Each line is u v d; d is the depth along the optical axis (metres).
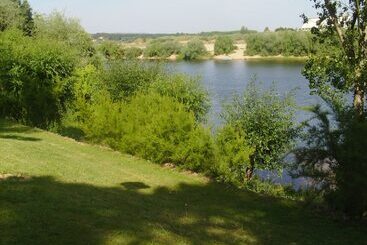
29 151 12.60
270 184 14.13
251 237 8.14
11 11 49.94
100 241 6.39
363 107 10.99
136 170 13.12
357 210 9.28
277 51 86.62
